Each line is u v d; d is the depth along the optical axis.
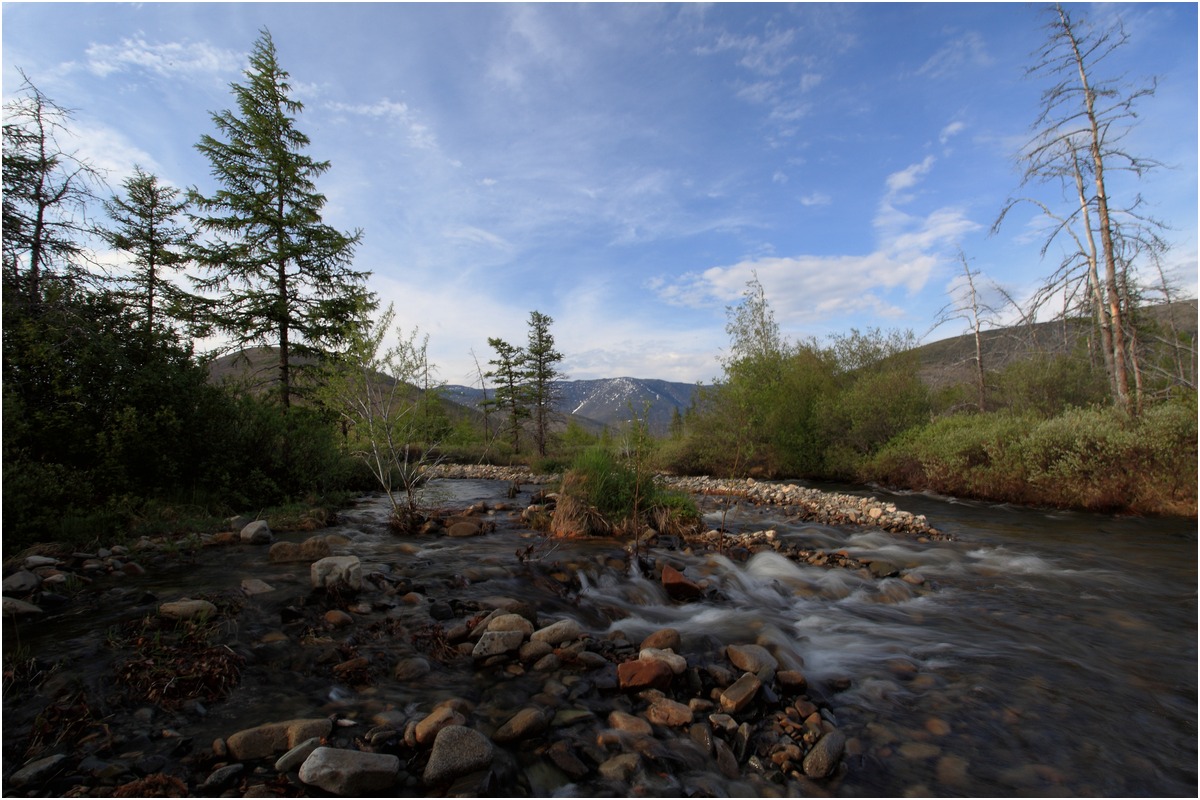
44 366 7.67
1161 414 12.05
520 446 40.81
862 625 5.31
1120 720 3.51
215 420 9.72
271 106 17.59
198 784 2.47
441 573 6.09
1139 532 10.24
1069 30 13.16
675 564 7.06
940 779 2.87
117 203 16.80
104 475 7.80
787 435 22.30
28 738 2.74
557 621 4.86
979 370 20.59
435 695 3.39
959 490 15.59
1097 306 14.13
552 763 2.78
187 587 5.17
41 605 4.64
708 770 2.83
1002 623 5.41
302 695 3.32
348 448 13.64
